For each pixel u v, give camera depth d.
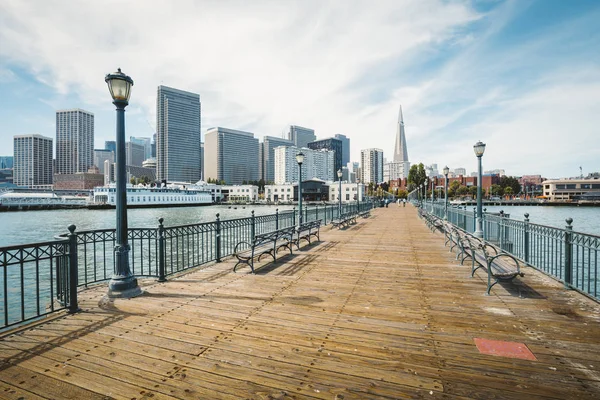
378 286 7.00
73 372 3.61
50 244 5.07
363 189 159.50
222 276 7.86
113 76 6.01
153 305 5.74
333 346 4.18
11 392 3.25
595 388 3.25
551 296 6.22
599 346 4.14
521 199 163.88
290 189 169.12
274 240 9.45
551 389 3.23
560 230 6.95
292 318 5.14
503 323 4.91
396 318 5.13
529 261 8.86
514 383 3.34
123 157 6.30
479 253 8.11
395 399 3.09
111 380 3.45
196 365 3.74
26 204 121.31
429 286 7.00
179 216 90.12
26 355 3.97
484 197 168.50
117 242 6.28
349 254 10.95
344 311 5.45
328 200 167.25
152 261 22.59
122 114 6.30
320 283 7.24
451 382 3.37
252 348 4.13
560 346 4.14
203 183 190.25
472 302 5.91
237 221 11.01
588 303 5.80
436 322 4.96
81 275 19.62
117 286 6.11
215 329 4.72
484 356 3.90
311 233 13.42
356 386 3.30
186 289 6.74
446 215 23.84
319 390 3.24
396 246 12.73
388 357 3.88
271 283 7.23
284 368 3.66
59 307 5.61
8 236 49.12
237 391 3.24
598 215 82.88
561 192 152.88
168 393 3.22
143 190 133.62
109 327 4.79
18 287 18.02
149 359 3.87
